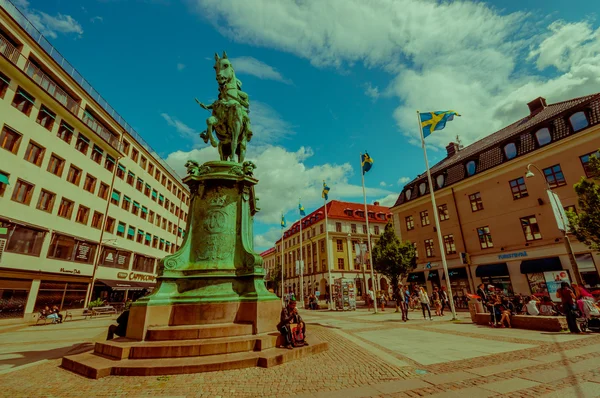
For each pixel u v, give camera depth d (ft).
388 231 97.09
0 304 56.90
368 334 31.53
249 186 26.86
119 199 98.94
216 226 24.94
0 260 55.21
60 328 48.67
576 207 62.34
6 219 58.59
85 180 82.79
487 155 82.48
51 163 71.41
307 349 20.30
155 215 124.77
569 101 76.07
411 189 107.24
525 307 42.78
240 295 22.63
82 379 15.55
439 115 53.52
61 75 76.13
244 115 31.09
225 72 31.35
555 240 65.00
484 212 80.74
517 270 71.31
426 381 14.57
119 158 98.27
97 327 49.80
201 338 19.04
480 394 12.60
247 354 18.11
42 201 68.39
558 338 26.13
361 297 157.99
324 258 164.35
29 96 65.67
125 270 101.14
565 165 64.69
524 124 87.04
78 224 79.20
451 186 89.40
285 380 14.87
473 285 81.15
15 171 61.67
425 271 96.02
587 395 11.96
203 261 23.91
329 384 14.23
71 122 77.66
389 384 14.15
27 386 14.51
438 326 38.42
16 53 63.46
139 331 19.44
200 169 26.68
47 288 67.56
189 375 15.70
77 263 77.87
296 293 194.08
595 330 28.63
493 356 19.86
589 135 61.16
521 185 73.20
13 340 33.71
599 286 57.00
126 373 15.88
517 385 13.61
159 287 21.75
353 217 174.70
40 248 66.49
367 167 72.95
